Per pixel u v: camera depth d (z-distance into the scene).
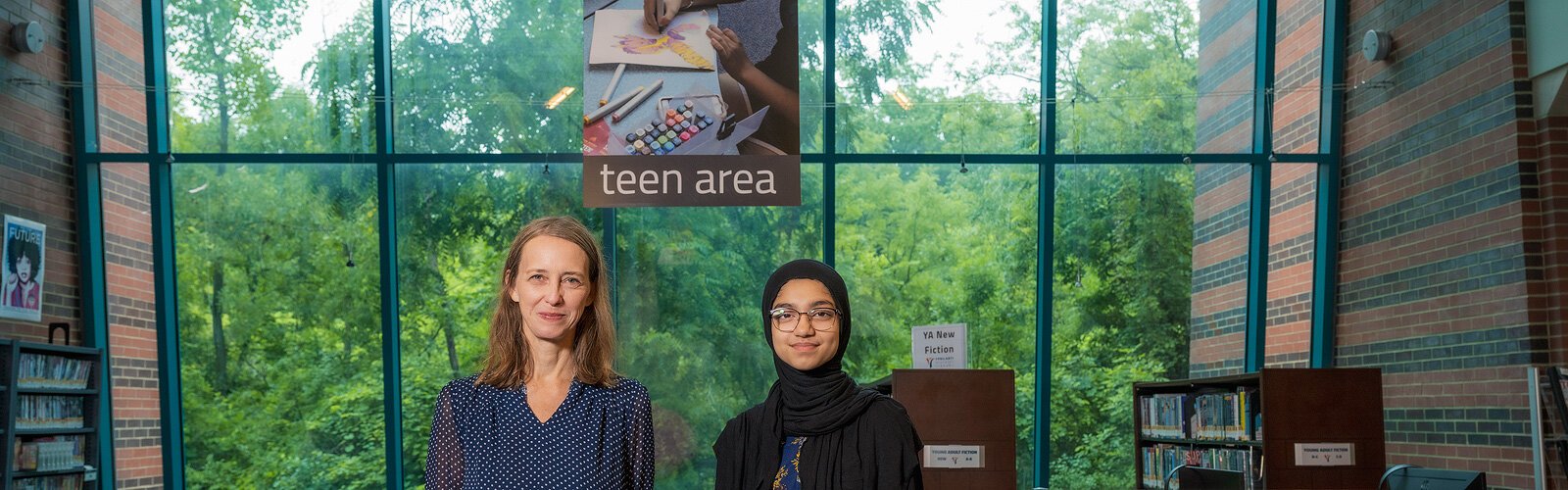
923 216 9.12
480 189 8.99
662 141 6.73
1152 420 7.88
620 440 2.26
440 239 8.97
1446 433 7.80
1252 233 9.20
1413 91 8.23
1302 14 9.11
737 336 9.05
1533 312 7.11
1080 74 9.16
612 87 6.76
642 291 9.03
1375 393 5.97
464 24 9.03
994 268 9.15
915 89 9.15
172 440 8.77
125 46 8.84
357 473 8.85
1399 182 8.34
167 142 8.84
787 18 6.80
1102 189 9.16
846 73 9.12
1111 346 9.15
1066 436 9.10
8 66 8.09
